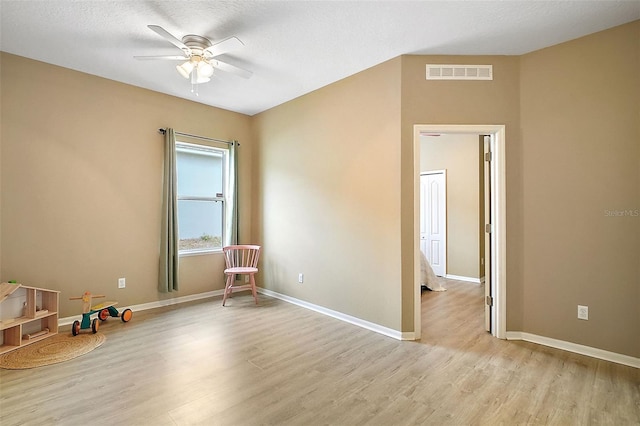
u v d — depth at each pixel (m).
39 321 3.18
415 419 1.91
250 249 4.76
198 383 2.30
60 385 2.26
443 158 6.21
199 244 4.67
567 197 2.86
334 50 3.04
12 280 3.09
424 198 6.48
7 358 2.65
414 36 2.79
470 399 2.11
